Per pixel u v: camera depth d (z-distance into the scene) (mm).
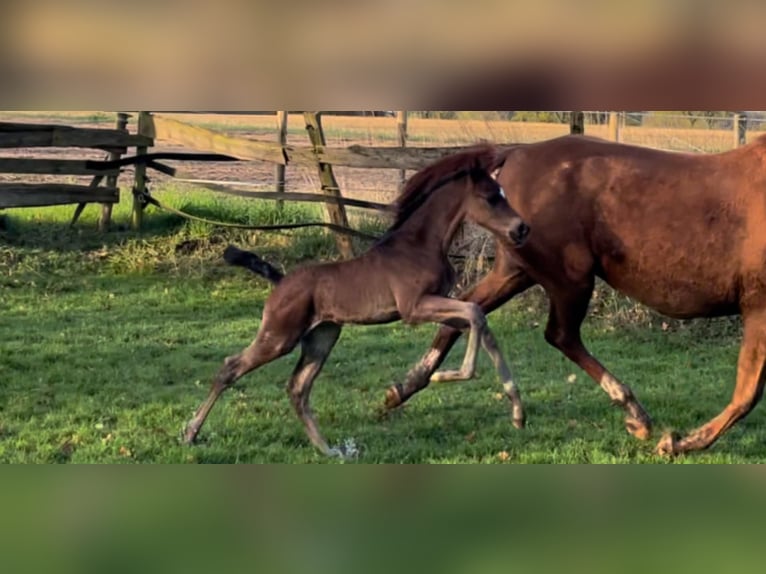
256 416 6035
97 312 8797
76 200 10922
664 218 5336
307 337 5570
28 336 7922
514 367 7266
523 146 5855
